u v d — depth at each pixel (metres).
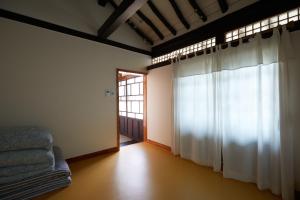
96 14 3.48
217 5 2.88
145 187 2.26
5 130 2.22
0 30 2.45
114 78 3.72
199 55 2.98
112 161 3.17
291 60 2.00
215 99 2.70
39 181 2.04
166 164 3.04
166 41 4.04
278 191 2.05
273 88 2.08
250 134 2.34
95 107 3.42
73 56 3.14
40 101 2.78
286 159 1.94
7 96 2.50
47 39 2.86
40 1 2.82
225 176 2.53
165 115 3.87
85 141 3.29
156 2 3.36
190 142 3.25
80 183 2.35
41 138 2.10
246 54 2.32
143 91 4.43
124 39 3.92
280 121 1.98
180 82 3.35
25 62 2.64
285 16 2.16
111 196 2.05
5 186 1.84
